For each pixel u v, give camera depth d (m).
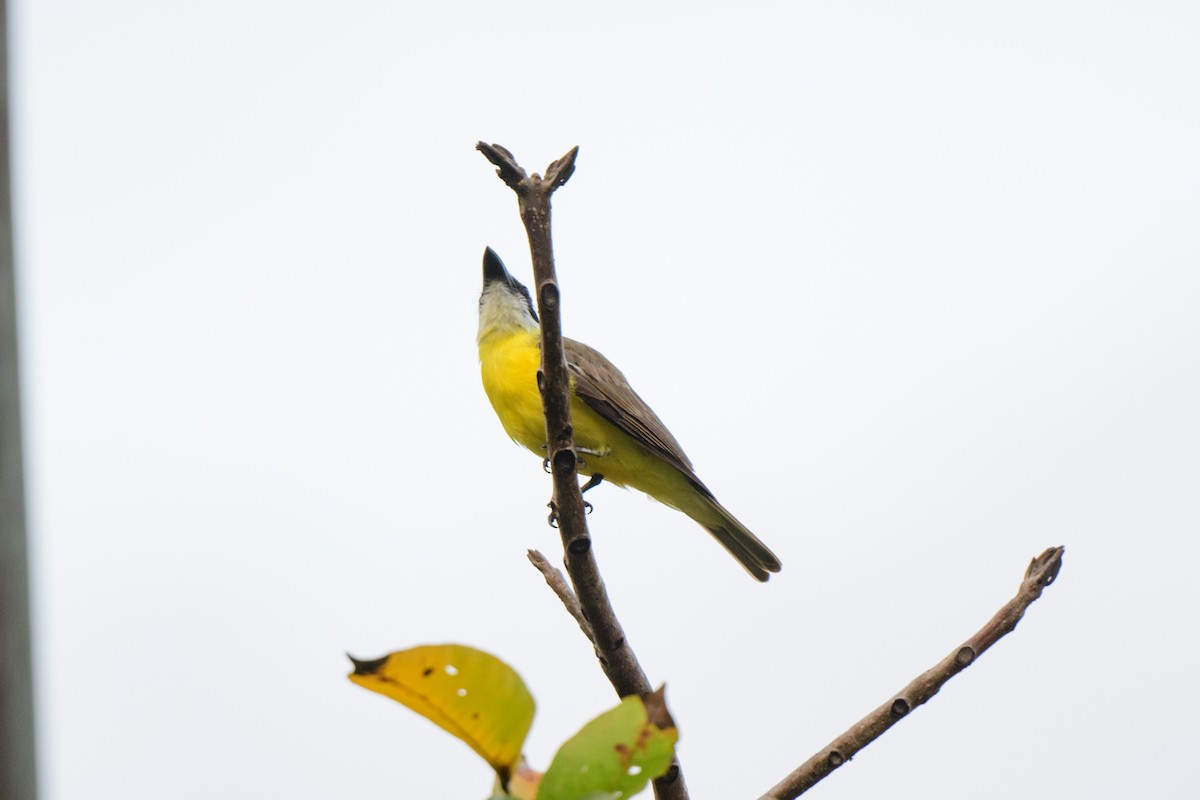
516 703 3.48
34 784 4.01
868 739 5.24
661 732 3.36
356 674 3.39
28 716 4.05
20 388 4.42
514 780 3.54
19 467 4.30
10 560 4.16
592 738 3.37
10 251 4.65
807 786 5.22
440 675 3.43
